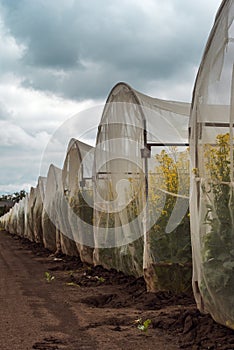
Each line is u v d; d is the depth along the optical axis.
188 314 6.13
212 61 5.82
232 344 5.01
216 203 5.57
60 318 6.89
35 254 19.38
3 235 41.88
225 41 5.49
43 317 7.00
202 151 6.05
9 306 7.99
